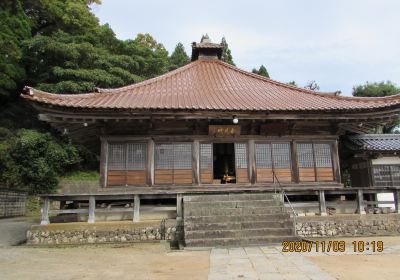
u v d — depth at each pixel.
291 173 13.96
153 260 8.09
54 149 26.17
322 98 15.36
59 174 27.73
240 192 12.97
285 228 10.47
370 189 12.77
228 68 20.66
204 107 12.40
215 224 10.52
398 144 15.80
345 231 11.88
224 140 13.95
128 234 11.12
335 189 12.59
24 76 30.55
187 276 6.34
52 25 37.56
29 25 32.91
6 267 7.43
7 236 13.27
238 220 10.95
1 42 26.45
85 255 8.90
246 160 13.89
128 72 32.22
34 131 26.72
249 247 9.48
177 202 12.02
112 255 8.87
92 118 12.12
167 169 13.48
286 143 14.20
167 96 14.53
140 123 13.42
